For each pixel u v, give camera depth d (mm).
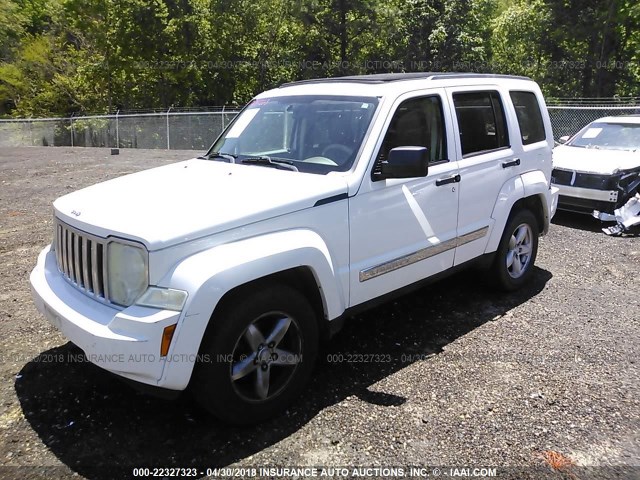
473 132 4762
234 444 3148
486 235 4871
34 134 25391
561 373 3939
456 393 3670
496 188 4918
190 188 3596
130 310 2904
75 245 3330
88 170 14188
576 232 8102
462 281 5820
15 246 7109
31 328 4633
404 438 3195
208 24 30781
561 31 27641
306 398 3609
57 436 3215
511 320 4855
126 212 3215
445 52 30312
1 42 40250
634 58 27562
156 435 3227
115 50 31031
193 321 2859
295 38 32812
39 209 9359
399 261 4027
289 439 3193
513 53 32312
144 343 2805
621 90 27875
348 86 4297
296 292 3387
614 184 8039
